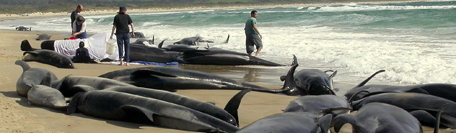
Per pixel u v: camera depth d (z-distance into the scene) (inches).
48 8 5462.6
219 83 412.2
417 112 294.2
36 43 934.4
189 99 291.0
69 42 639.1
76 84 358.6
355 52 660.1
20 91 360.2
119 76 405.1
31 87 346.9
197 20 1884.8
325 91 379.2
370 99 325.7
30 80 366.6
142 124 281.1
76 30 702.5
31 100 328.5
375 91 353.4
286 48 762.2
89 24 2160.4
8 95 364.5
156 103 276.4
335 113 290.0
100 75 446.3
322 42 820.0
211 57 605.0
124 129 269.3
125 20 578.9
